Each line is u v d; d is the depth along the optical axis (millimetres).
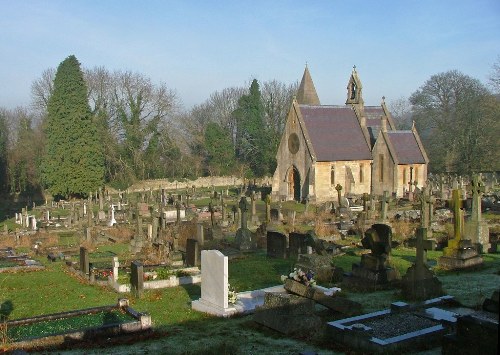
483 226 28031
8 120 97312
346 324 13938
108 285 22438
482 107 82000
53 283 23594
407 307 15000
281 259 27703
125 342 14625
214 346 13797
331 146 63125
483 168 81500
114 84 88312
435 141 91625
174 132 96250
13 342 13930
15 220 53906
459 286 19344
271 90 102688
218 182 94750
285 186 65500
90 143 73375
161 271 23031
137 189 86125
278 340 14258
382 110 75500
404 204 53969
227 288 17328
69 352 13852
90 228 37938
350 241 32281
